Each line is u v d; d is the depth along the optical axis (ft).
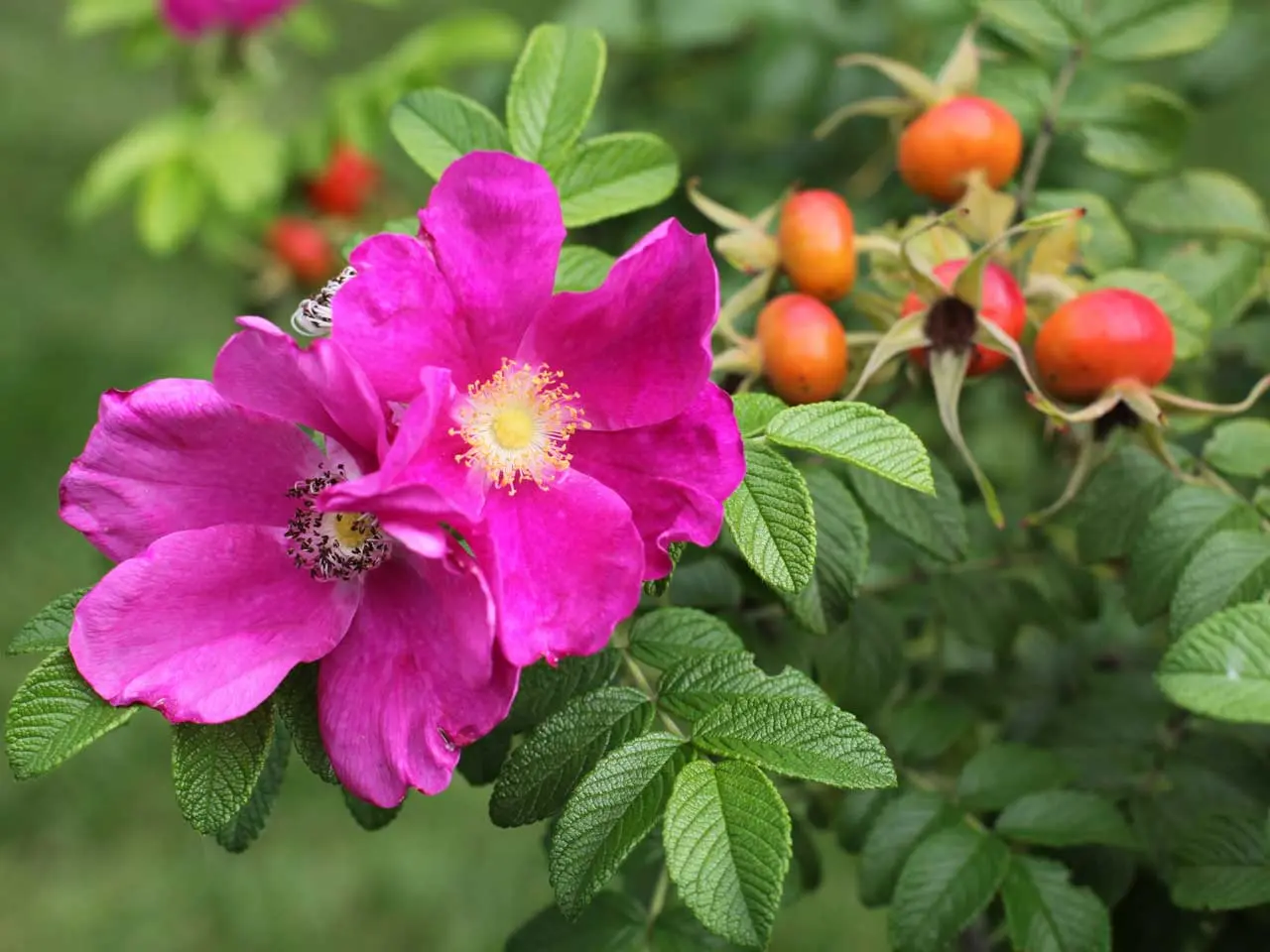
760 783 1.40
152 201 2.83
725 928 1.37
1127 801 1.92
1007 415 2.12
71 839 4.07
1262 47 2.48
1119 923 1.87
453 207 1.42
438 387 1.35
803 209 1.72
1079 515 1.79
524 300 1.44
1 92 6.80
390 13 6.68
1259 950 1.82
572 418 1.46
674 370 1.44
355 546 1.42
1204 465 1.78
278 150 2.88
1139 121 1.91
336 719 1.43
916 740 1.91
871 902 1.75
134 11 3.02
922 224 1.74
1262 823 1.65
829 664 1.85
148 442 1.42
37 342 5.38
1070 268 1.90
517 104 1.70
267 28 3.09
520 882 4.01
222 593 1.42
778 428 1.50
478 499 1.43
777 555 1.46
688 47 2.59
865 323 1.96
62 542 4.67
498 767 1.64
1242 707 1.40
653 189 1.70
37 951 3.79
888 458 1.49
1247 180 4.11
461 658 1.36
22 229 6.02
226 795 1.43
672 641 1.58
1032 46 1.96
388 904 3.95
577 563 1.42
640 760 1.45
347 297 1.40
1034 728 2.06
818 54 2.59
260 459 1.44
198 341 5.32
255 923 3.89
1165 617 1.89
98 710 1.41
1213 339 2.12
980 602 1.97
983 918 1.90
